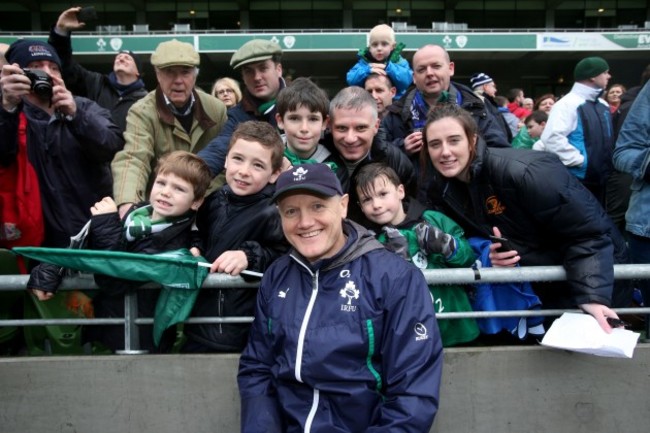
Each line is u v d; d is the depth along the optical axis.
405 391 1.62
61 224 2.57
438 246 2.10
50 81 2.37
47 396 2.05
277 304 1.80
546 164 2.02
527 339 2.33
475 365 2.09
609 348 1.89
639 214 2.40
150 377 2.04
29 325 2.05
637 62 21.28
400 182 2.30
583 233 2.00
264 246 2.09
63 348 2.25
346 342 1.67
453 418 2.10
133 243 2.09
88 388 2.05
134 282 2.03
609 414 2.11
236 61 2.86
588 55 20.86
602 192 3.60
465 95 3.05
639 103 2.42
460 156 2.10
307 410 1.69
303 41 18.64
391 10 26.28
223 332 2.09
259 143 2.04
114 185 2.57
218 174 2.66
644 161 2.30
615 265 2.10
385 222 2.21
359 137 2.34
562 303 2.24
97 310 2.28
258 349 1.84
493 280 2.06
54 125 2.53
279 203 1.75
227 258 1.97
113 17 26.06
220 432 2.05
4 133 2.33
